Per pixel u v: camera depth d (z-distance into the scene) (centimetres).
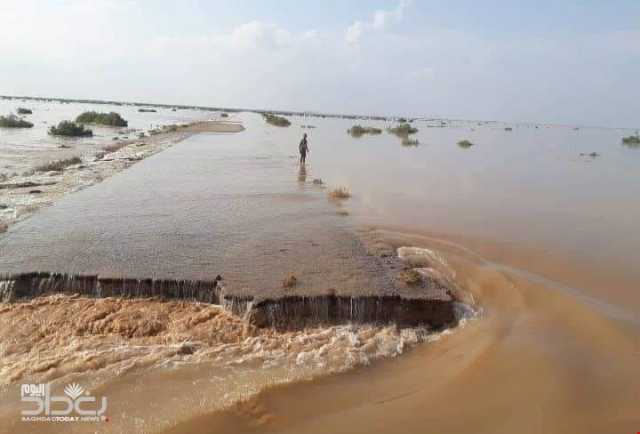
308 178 1861
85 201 1315
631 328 717
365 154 2855
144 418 514
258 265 862
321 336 691
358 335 701
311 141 3616
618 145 4744
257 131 4438
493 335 708
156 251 914
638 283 897
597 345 679
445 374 620
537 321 750
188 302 764
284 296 730
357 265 888
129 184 1584
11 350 627
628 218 1412
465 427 522
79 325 684
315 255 934
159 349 638
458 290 841
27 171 1725
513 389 586
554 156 3250
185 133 3706
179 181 1675
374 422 528
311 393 572
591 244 1128
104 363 605
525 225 1286
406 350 677
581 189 1914
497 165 2595
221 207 1310
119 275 781
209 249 941
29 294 768
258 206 1342
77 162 1962
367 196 1573
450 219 1315
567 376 604
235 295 731
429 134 5209
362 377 611
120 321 693
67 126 3070
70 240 961
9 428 494
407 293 767
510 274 912
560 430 519
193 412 526
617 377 605
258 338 677
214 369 605
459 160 2758
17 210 1186
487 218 1347
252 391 566
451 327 746
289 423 523
